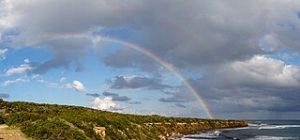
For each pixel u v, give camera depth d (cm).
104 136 4753
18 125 3794
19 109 6200
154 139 7031
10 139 3312
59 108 7625
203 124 15250
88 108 9125
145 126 7944
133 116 9581
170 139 8319
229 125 18050
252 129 14812
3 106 6216
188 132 11488
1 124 4041
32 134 3503
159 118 10950
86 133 4253
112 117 6631
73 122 4322
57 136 3516
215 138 8888
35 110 6425
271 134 10812
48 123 3725
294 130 13538
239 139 8544
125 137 5509
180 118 13862
